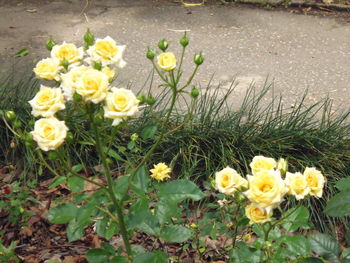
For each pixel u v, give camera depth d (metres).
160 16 3.29
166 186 1.22
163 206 1.26
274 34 3.12
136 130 2.09
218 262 1.67
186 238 1.26
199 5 3.41
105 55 1.16
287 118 2.17
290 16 3.31
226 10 3.37
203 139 2.07
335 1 3.37
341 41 3.07
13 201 1.75
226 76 2.73
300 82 2.70
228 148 2.06
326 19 3.28
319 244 1.27
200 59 1.31
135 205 1.20
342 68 2.83
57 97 1.07
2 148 2.11
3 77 2.64
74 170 1.29
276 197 1.05
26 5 3.40
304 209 1.34
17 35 3.07
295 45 3.02
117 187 1.24
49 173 2.06
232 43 3.03
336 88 2.66
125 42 3.02
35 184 1.96
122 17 3.27
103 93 1.04
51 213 1.25
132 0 3.46
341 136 2.10
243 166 2.03
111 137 1.20
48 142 1.02
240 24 3.21
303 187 1.11
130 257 1.31
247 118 2.20
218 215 1.59
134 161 2.02
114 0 3.46
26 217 1.77
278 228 1.39
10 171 2.06
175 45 2.99
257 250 1.30
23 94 2.23
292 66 2.83
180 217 1.72
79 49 1.21
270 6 3.40
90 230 1.81
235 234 1.48
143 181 1.24
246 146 2.07
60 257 1.69
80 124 2.06
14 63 2.78
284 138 2.06
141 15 3.30
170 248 1.74
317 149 2.05
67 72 1.20
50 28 3.15
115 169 2.04
